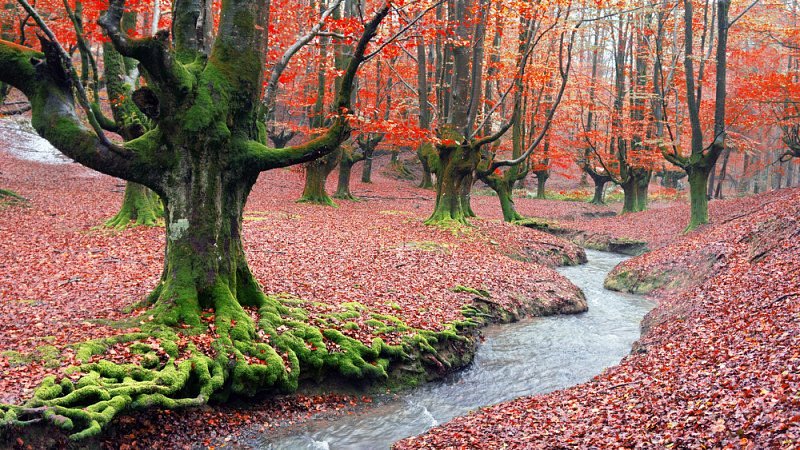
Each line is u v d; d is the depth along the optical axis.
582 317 16.62
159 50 9.12
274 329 10.49
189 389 8.84
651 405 7.61
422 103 28.19
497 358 13.05
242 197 10.88
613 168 42.56
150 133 10.05
